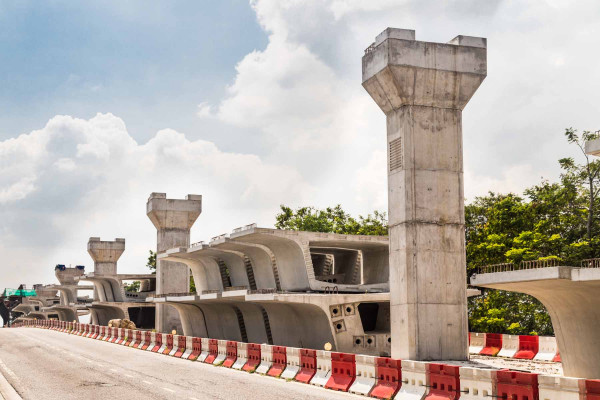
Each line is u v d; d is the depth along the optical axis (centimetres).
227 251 5819
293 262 4909
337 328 4303
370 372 2345
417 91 3300
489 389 1836
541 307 5209
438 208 3325
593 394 1525
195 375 3042
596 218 5219
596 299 2534
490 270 5462
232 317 6272
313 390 2470
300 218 8781
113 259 11119
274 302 4769
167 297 6262
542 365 3297
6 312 17762
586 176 5291
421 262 3269
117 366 3531
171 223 7962
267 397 2255
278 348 3023
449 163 3362
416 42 3272
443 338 3256
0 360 3897
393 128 3416
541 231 5312
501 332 5441
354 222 8281
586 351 2686
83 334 7512
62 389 2514
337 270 5875
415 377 2133
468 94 3378
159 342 4822
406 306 3238
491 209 5941
